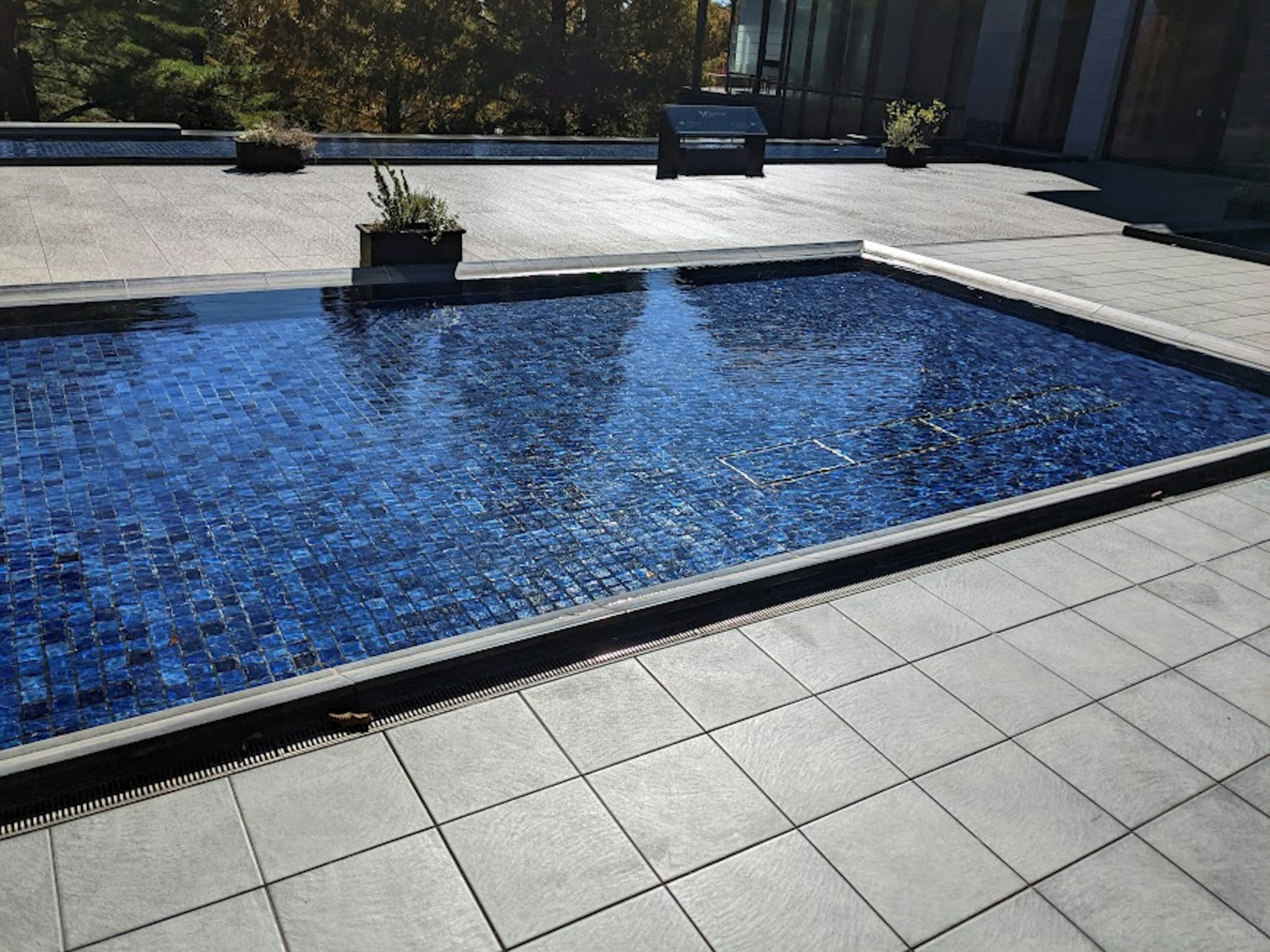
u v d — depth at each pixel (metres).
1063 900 2.95
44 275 8.53
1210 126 20.91
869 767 3.44
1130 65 21.84
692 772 3.36
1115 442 6.94
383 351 7.76
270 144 14.60
